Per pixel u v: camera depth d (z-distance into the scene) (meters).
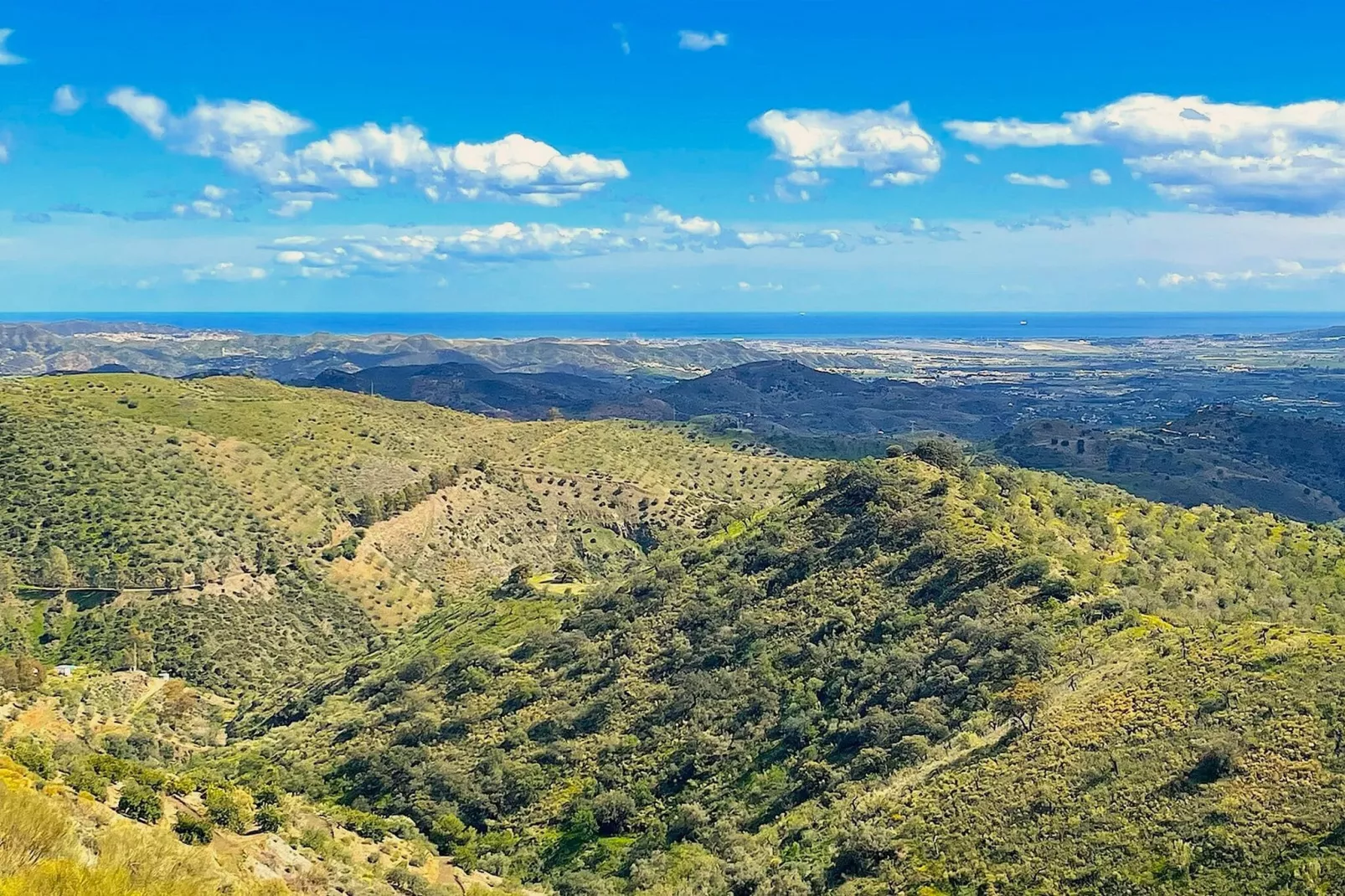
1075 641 65.38
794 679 76.69
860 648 76.69
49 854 34.25
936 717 63.31
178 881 37.19
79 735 84.69
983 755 54.81
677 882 56.59
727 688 78.75
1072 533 89.75
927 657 71.19
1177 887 39.22
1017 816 47.28
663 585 101.19
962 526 87.00
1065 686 59.47
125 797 50.06
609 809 69.06
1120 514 98.94
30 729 79.38
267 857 51.81
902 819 51.34
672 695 80.88
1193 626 61.84
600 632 98.00
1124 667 57.91
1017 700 58.06
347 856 57.97
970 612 74.12
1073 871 42.34
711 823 64.38
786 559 95.06
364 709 99.44
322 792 82.00
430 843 69.69
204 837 50.75
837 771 62.97
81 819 41.97
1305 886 36.47
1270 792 41.59
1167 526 96.25
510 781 76.56
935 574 81.69
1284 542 95.00
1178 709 50.09
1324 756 42.31
